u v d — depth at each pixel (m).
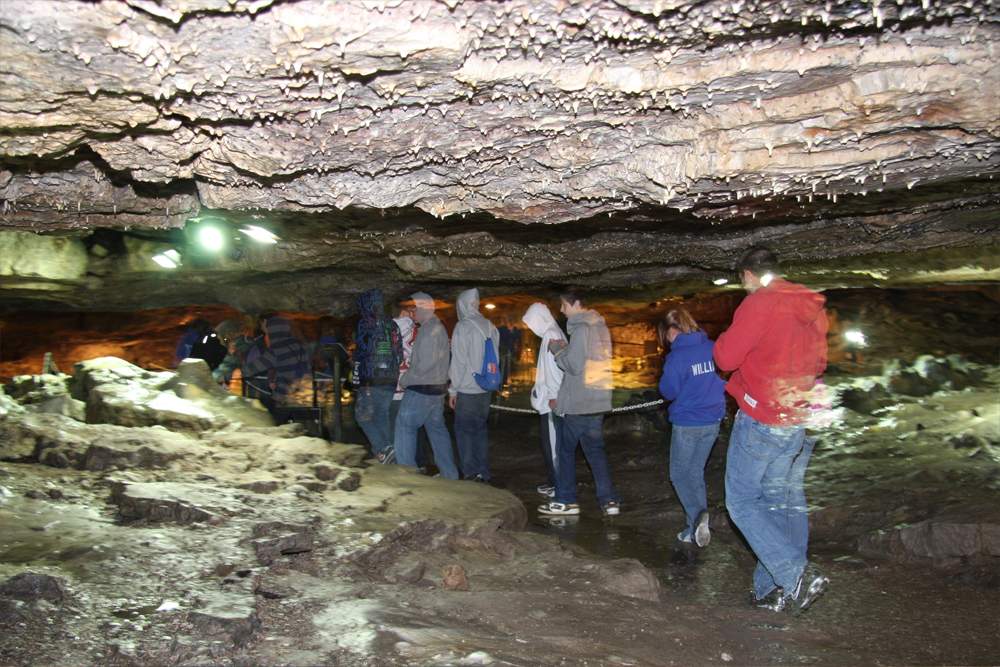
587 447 5.95
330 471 4.97
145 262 7.41
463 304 6.62
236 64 2.10
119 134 2.64
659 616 3.34
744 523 3.61
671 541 5.22
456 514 4.66
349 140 2.74
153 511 3.74
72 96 2.22
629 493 6.75
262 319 7.48
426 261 7.11
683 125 2.72
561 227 5.25
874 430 7.59
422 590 3.34
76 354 14.59
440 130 2.71
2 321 15.09
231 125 2.63
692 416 4.90
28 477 4.20
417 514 4.41
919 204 4.18
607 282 9.20
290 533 3.60
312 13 1.87
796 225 5.08
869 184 3.19
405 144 2.81
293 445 5.48
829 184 3.17
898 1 1.88
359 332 6.86
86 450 4.59
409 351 6.90
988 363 10.84
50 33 1.87
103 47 1.95
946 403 8.34
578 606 3.32
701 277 8.55
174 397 6.06
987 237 5.29
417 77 2.24
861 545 4.62
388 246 6.25
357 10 1.88
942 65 2.18
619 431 9.20
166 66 2.05
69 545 3.22
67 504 3.86
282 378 7.39
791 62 2.19
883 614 3.57
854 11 1.92
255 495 4.23
